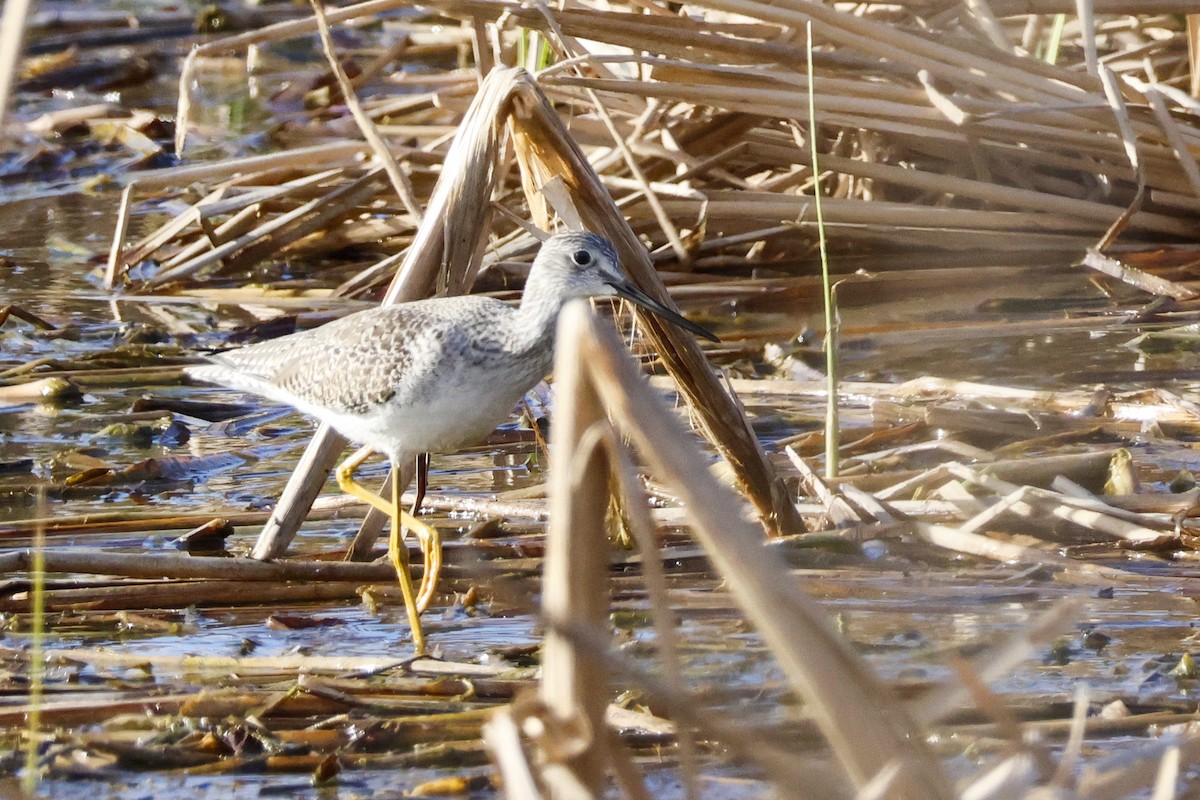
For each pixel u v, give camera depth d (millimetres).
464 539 11328
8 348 16281
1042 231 17766
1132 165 15648
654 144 17484
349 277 18234
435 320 10188
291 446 13859
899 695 8367
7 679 8875
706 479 4242
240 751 8023
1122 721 7945
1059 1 16344
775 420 13898
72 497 12484
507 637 9844
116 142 24062
